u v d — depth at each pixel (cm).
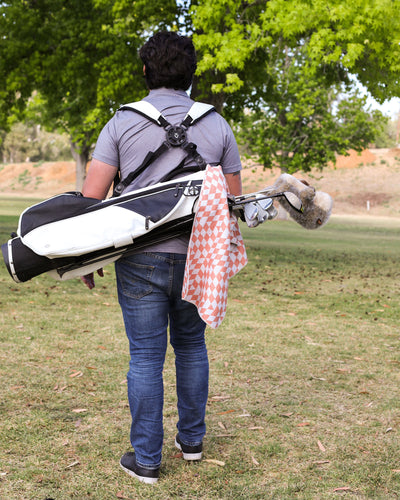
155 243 217
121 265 224
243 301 654
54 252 205
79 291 670
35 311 543
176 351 243
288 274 914
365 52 1058
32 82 1445
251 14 1201
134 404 225
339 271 981
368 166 5012
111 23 1342
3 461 241
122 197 213
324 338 484
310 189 234
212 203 211
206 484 227
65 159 7881
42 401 312
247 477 235
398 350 451
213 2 1059
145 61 230
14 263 209
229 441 270
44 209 212
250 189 4691
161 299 225
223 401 323
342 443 271
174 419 294
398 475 240
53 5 1388
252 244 1517
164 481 229
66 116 2288
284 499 217
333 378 372
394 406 322
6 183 5903
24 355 396
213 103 1315
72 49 1335
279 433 281
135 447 229
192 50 231
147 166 218
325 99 2683
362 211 4225
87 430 276
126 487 223
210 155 225
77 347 422
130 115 220
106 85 1299
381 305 658
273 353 428
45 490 219
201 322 237
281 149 2766
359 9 988
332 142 2805
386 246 1606
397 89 1135
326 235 2078
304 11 996
